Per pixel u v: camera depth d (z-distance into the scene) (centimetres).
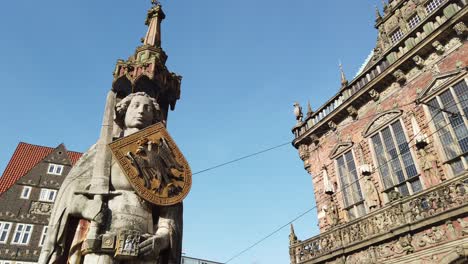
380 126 1722
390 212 1389
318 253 1658
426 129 1507
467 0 1464
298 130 2300
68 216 598
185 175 727
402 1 1991
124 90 838
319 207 1939
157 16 1038
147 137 712
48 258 573
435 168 1420
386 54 1783
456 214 1164
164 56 939
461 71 1418
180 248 652
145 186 645
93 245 543
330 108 2088
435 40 1534
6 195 2394
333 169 1934
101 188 618
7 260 2167
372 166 1708
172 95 920
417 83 1602
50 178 2564
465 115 1375
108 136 708
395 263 1313
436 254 1195
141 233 593
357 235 1500
